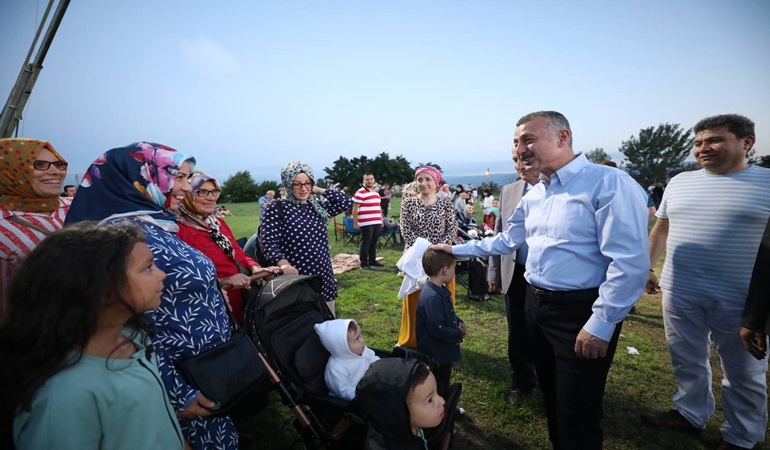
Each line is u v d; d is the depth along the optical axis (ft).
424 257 8.87
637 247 5.66
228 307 6.85
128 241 3.60
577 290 6.33
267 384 6.76
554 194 6.57
